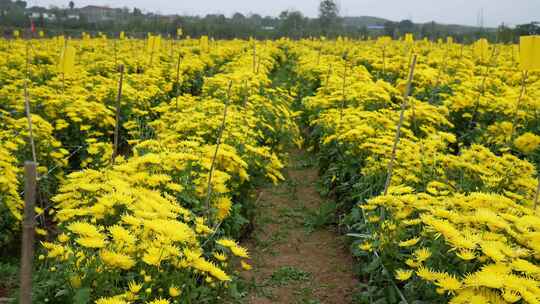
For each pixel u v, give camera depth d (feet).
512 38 89.30
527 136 22.34
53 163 21.67
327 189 25.59
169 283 11.10
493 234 11.50
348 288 17.17
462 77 40.55
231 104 29.96
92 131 25.53
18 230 17.22
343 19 201.46
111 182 13.30
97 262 10.30
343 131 22.70
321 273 18.31
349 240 19.57
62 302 10.30
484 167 18.35
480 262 10.90
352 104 30.45
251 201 20.80
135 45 81.05
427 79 38.04
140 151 19.33
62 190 14.01
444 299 10.91
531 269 9.99
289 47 108.88
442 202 13.67
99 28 135.33
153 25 137.49
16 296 12.58
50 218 20.49
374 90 30.37
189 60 55.83
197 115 23.27
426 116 26.35
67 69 18.69
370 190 18.70
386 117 24.95
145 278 10.45
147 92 34.58
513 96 29.53
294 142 31.83
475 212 12.43
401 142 20.25
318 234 21.77
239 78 34.19
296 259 19.45
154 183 14.65
